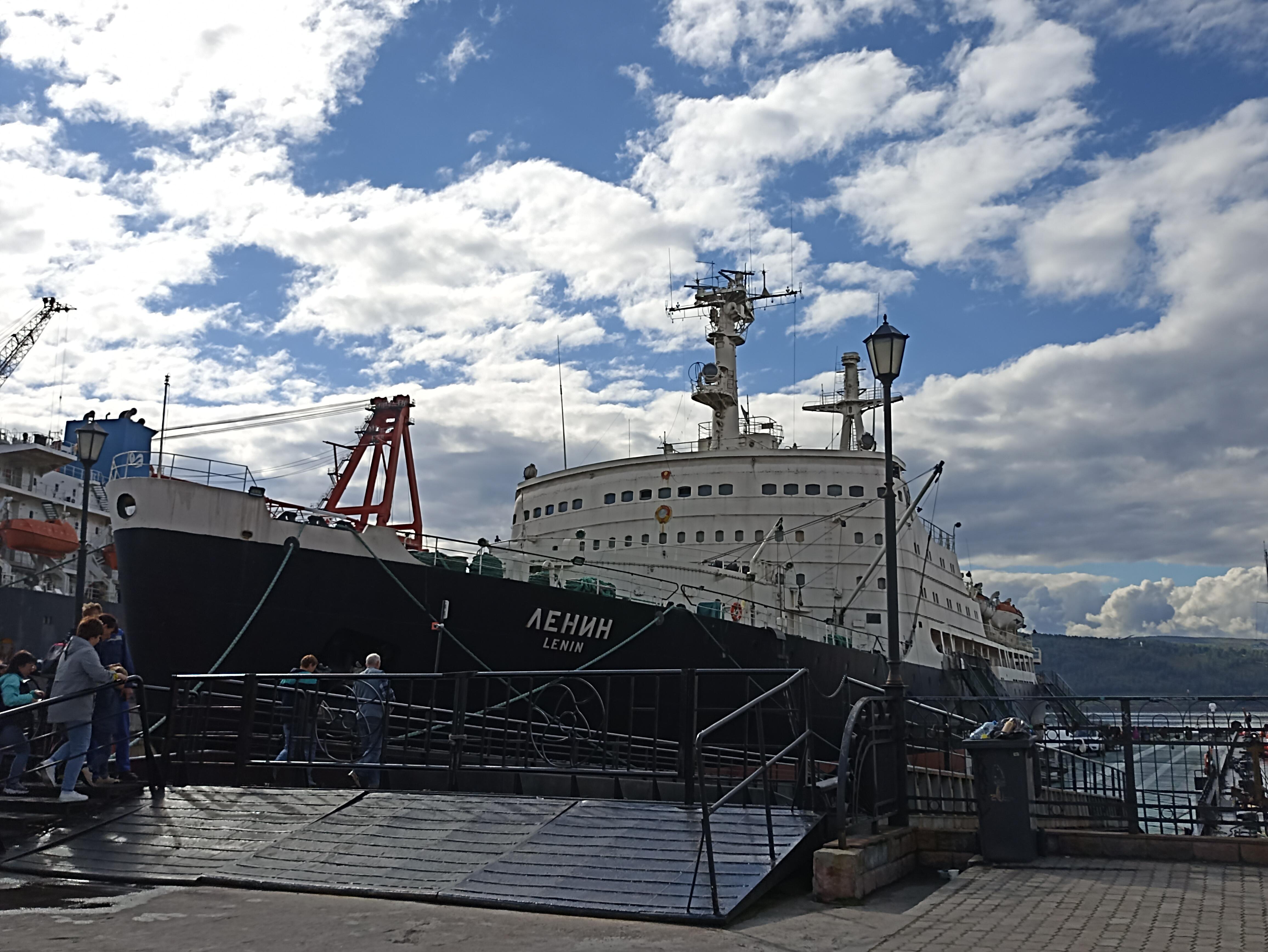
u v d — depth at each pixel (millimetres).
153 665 18141
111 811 11641
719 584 29047
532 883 8516
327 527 19328
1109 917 7281
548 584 22016
